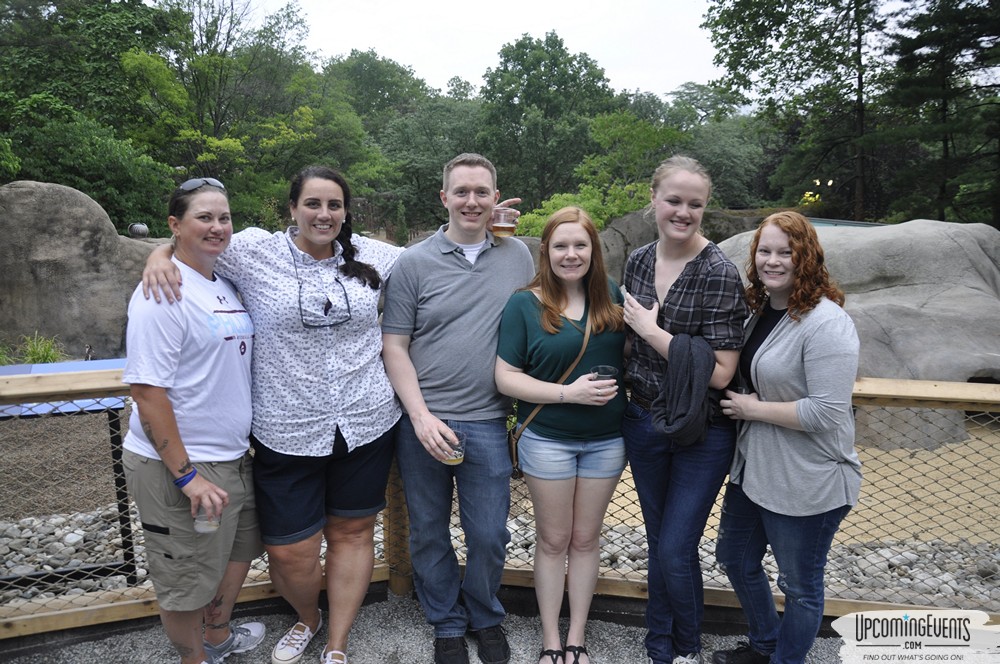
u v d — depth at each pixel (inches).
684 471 87.7
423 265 92.8
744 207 1247.5
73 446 176.6
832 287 80.6
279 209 892.6
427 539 94.5
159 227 613.6
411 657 97.8
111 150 593.0
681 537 87.1
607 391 85.2
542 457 90.3
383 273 93.8
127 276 377.7
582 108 1465.3
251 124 923.4
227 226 80.4
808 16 711.7
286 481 86.6
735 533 90.4
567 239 85.9
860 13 673.0
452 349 91.0
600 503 92.7
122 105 760.3
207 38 886.4
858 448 205.3
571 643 95.1
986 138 683.4
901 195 693.9
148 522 79.5
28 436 179.5
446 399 91.4
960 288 254.5
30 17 748.0
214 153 821.2
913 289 259.3
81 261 361.4
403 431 93.7
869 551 135.8
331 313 84.2
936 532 145.3
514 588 109.1
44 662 94.2
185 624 84.1
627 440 92.1
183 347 77.0
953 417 206.2
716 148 1252.5
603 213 563.8
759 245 81.7
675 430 79.7
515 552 130.6
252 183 869.2
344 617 93.4
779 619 95.2
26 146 573.3
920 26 575.8
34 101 589.9
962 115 581.3
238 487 83.8
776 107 784.3
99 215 366.6
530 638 102.8
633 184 601.6
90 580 111.5
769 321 84.5
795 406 78.7
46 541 133.7
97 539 134.9
